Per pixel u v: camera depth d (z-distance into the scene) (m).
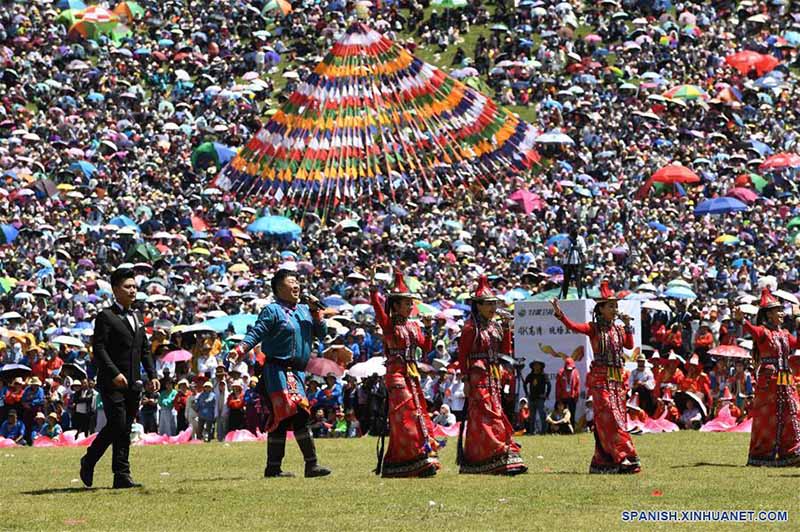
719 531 20.78
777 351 31.31
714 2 143.88
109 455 36.88
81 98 120.38
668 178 95.94
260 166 31.12
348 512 23.12
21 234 87.94
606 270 76.06
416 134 30.83
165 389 50.75
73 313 74.12
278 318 28.98
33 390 51.59
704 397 49.78
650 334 63.34
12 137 108.44
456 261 84.38
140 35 136.38
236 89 123.56
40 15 135.88
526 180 99.62
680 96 116.50
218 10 139.88
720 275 80.12
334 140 30.78
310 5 141.00
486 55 131.88
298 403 28.94
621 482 27.38
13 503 24.80
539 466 31.73
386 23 139.00
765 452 31.12
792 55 135.50
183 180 104.88
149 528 21.56
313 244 88.94
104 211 94.88
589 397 46.41
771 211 95.12
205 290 76.31
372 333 58.75
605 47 134.88
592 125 112.69
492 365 29.31
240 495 25.55
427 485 26.91
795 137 115.19
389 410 28.78
